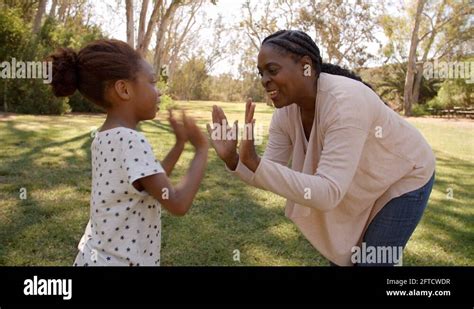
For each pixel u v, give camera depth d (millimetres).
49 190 4371
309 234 1826
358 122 1486
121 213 1351
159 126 10562
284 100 1536
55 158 6031
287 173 1436
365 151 1621
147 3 15570
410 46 23906
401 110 26625
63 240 3094
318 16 26984
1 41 11992
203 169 1459
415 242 3350
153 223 1435
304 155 1779
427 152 1751
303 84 1510
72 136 8180
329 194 1447
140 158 1334
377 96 1608
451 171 6559
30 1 17859
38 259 2760
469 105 22188
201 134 1524
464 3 22734
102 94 1417
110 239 1353
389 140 1629
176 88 36875
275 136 1913
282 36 1488
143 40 15531
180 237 3244
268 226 3570
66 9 26094
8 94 12609
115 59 1390
